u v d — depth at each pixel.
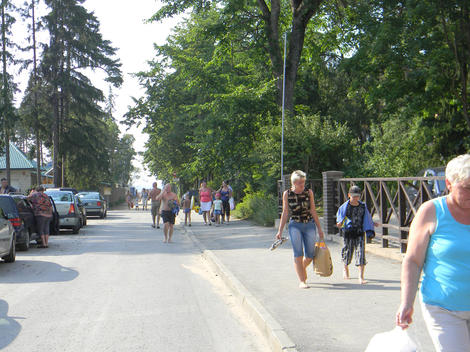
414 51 20.28
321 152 24.56
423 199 10.43
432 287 3.22
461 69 19.88
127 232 22.06
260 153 25.62
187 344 5.77
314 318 6.32
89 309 7.44
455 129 23.11
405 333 3.23
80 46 45.47
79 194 34.41
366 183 13.03
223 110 31.17
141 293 8.62
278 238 8.34
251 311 6.94
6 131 43.91
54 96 45.53
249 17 27.83
